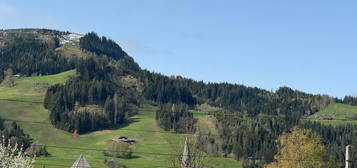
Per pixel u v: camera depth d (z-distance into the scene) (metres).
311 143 87.81
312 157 86.75
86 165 111.38
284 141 91.19
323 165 87.12
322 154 88.00
